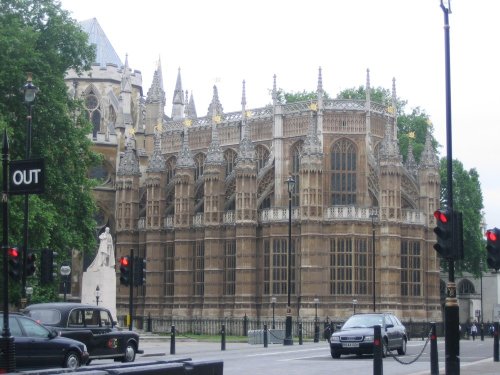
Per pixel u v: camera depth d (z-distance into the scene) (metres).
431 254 104.88
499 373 33.53
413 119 136.25
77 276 115.31
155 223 113.81
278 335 77.00
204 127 117.75
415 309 101.44
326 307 98.06
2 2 69.12
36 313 41.44
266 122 110.00
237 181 104.00
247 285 102.62
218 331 104.06
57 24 70.62
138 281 55.19
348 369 38.69
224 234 106.50
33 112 66.06
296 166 105.88
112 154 123.12
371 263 99.31
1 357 29.27
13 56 65.12
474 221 126.00
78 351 36.78
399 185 100.56
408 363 36.44
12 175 35.31
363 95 141.00
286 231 101.31
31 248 61.25
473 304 141.75
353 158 103.06
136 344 45.38
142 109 129.38
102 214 121.75
